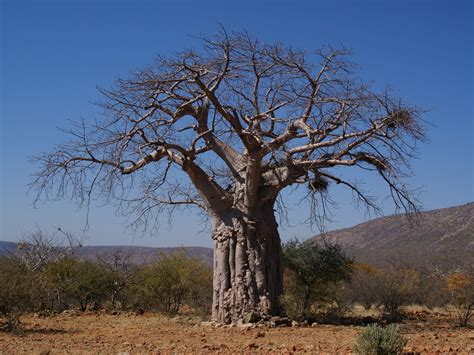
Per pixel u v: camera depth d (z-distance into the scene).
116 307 26.77
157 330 15.64
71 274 25.56
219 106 15.55
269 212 17.17
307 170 15.91
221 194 17.06
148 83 15.61
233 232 16.83
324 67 15.61
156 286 23.78
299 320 17.16
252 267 16.61
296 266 19.50
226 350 11.04
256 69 15.88
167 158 16.98
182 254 24.84
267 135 16.42
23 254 29.12
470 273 19.83
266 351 10.73
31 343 12.54
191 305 24.31
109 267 28.30
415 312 22.61
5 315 15.41
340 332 14.34
